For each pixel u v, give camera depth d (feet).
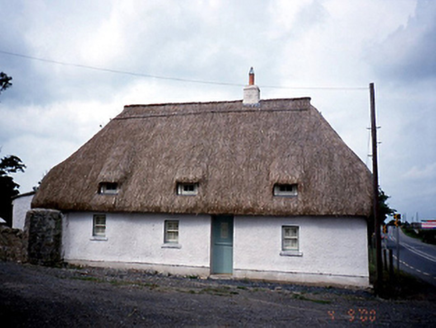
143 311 27.14
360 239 45.01
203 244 50.01
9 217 112.98
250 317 27.71
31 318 23.68
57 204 55.21
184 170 52.19
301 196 46.29
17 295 29.04
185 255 50.55
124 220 53.62
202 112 62.85
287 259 46.78
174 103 66.85
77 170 58.59
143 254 52.13
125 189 53.36
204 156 54.03
